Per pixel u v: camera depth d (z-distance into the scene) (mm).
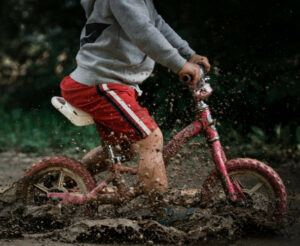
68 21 12469
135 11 4602
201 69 4703
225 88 9266
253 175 4719
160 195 4664
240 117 9414
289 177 7133
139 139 4656
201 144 5422
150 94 9914
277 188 4664
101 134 4871
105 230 4543
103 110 4711
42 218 4875
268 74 9508
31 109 11906
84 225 4566
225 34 9914
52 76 11703
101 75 4719
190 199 4809
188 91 9344
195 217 4633
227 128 9180
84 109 4793
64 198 4898
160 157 4660
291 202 5465
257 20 9828
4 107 12414
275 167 7773
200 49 9922
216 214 4695
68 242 4500
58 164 4988
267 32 9805
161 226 4523
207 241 4484
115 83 4707
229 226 4531
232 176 4754
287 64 9547
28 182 5039
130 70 4770
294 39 9727
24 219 4895
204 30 10062
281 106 9547
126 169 4828
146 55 4824
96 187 4871
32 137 9961
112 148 4883
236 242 4488
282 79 9359
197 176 5891
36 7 12766
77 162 4992
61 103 4922
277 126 9273
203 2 10102
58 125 10281
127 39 4730
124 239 4535
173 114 9094
